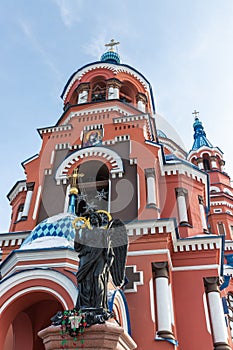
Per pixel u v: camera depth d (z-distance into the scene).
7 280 10.27
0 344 9.56
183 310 12.89
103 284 7.62
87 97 21.50
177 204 16.91
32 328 12.10
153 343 10.87
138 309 11.70
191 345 12.12
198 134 44.09
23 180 19.95
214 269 13.59
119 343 6.80
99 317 6.86
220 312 12.72
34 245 11.40
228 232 31.42
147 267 12.56
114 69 22.91
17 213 19.14
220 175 38.12
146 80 23.75
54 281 9.97
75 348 6.64
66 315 6.98
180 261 13.98
